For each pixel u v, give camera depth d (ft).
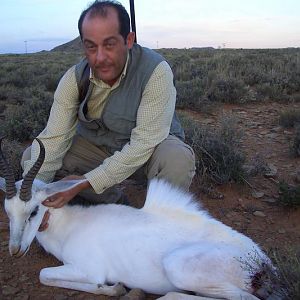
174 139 5.15
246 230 5.75
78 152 5.52
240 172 6.89
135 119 4.94
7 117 10.48
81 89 4.90
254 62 19.20
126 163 4.80
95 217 4.54
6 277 4.76
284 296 3.76
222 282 3.74
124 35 4.54
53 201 4.49
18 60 37.76
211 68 17.52
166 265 3.91
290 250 4.26
